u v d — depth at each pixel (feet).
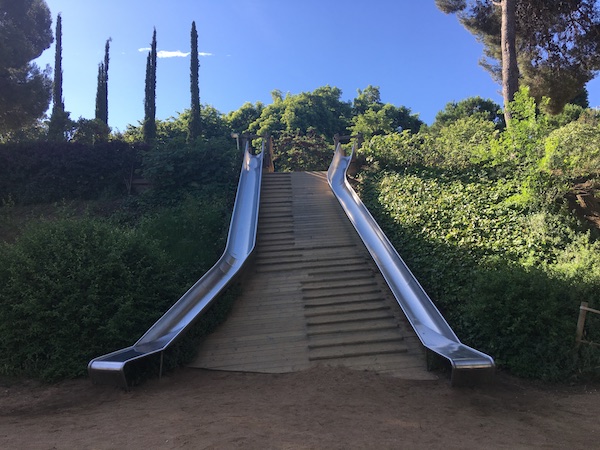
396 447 11.82
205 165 51.57
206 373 23.31
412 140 52.70
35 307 22.48
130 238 27.86
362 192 47.62
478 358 19.54
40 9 72.84
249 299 31.58
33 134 74.79
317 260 36.29
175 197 48.88
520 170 37.78
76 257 24.89
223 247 39.22
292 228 42.52
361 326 27.40
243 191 48.67
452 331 22.75
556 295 21.54
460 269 28.55
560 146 33.24
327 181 54.60
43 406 18.26
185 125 126.41
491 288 22.54
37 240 25.44
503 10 51.16
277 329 27.68
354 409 16.48
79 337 22.94
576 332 20.38
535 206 31.76
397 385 20.38
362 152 53.88
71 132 72.59
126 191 54.19
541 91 64.28
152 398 18.85
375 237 36.40
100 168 53.72
